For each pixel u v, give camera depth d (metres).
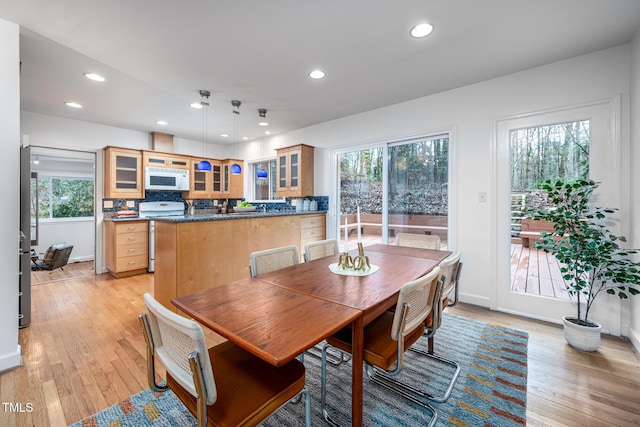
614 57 2.25
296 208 4.67
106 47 2.18
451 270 1.77
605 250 2.04
